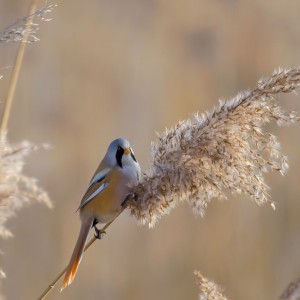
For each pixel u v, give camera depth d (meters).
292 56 16.48
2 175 5.99
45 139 14.32
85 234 7.24
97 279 12.62
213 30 16.92
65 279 6.66
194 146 5.88
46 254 12.68
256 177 5.73
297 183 13.23
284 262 12.60
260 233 12.80
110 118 15.16
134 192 6.21
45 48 15.92
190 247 12.82
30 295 12.23
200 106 15.70
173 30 17.28
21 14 16.81
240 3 17.09
